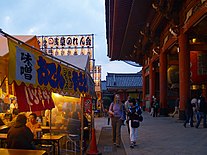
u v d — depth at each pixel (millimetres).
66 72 7855
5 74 5238
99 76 33750
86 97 10961
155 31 27672
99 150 11461
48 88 6312
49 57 6680
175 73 32625
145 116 31250
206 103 17922
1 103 9711
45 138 8672
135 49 39656
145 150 11258
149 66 38844
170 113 33750
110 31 32062
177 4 20609
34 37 8094
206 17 17047
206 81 27125
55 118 11000
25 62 5227
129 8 22516
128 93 58844
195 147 11578
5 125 9750
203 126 18375
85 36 26344
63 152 9539
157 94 38000
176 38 21859
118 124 12344
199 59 27125
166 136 14898
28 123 8930
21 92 5719
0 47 5406
